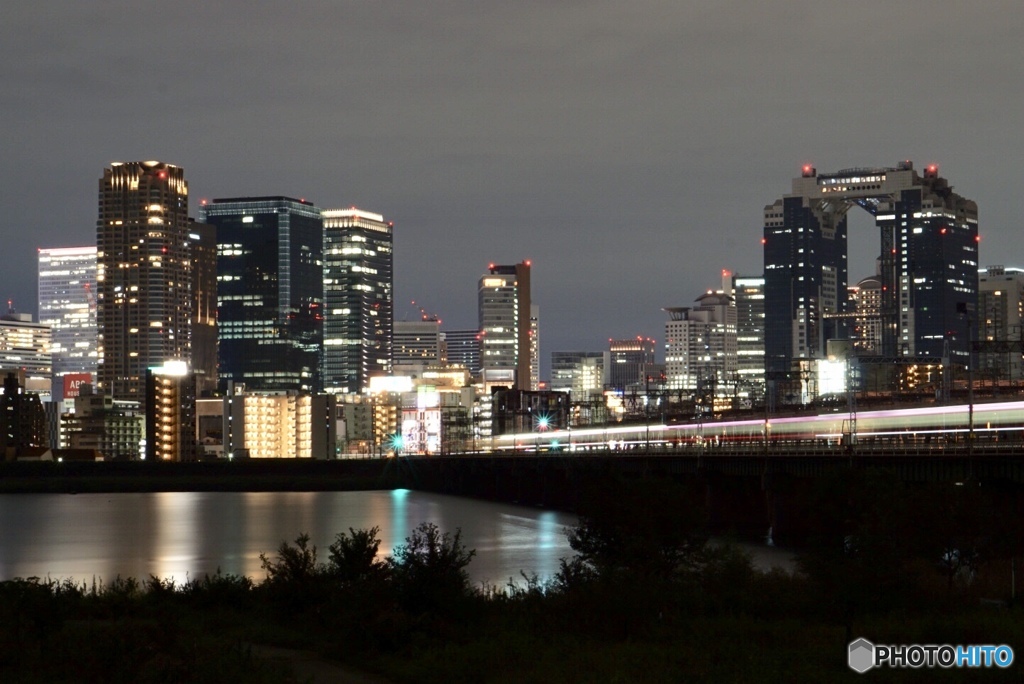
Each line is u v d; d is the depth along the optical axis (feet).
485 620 292.81
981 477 464.65
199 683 228.02
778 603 318.86
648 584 305.53
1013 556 378.32
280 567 339.36
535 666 246.27
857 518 441.27
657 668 244.42
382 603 282.97
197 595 347.97
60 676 234.99
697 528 377.91
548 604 307.78
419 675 242.58
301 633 293.64
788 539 609.83
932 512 361.92
